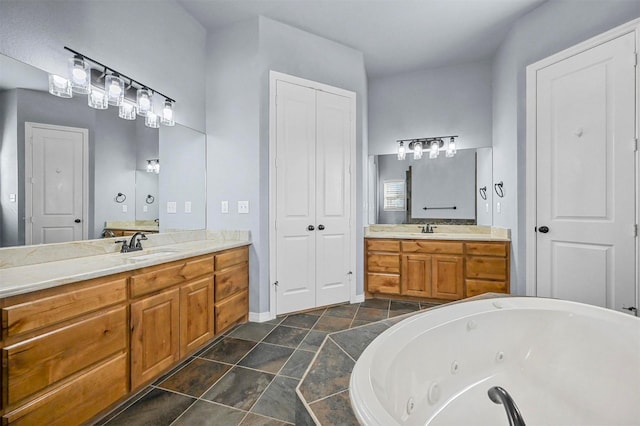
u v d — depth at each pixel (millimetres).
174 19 2498
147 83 2258
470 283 3031
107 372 1419
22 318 1110
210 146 2803
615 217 2090
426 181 3729
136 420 1426
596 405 1328
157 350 1710
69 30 1737
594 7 2166
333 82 3049
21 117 1521
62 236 1703
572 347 1470
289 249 2811
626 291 2043
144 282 1624
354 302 3172
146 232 2242
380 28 2848
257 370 1864
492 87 3424
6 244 1455
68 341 1258
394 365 1115
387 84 3873
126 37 2096
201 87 2783
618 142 2062
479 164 3512
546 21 2475
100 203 1924
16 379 1089
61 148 1703
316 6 2539
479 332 1503
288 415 1459
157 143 2340
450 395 1361
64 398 1239
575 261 2307
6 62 1470
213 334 2211
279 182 2748
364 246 3367
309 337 2338
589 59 2195
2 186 1451
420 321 1386
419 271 3201
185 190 2594
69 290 1267
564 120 2355
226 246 2336
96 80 1802
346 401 882
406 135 3814
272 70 2701
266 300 2686
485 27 2836
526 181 2637
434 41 3082
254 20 2658
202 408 1511
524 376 1519
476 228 3523
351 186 3146
